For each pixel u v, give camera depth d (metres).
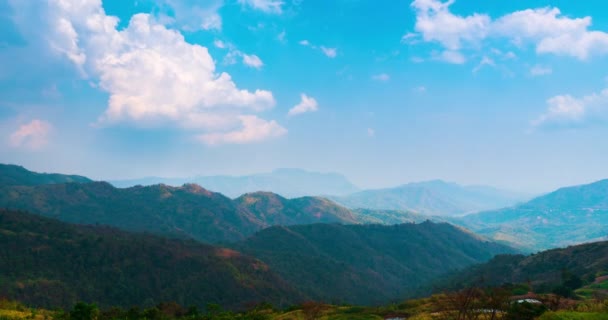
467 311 53.81
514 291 90.00
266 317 88.81
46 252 174.50
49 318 79.19
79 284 162.12
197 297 175.12
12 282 145.00
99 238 197.62
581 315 50.28
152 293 171.62
